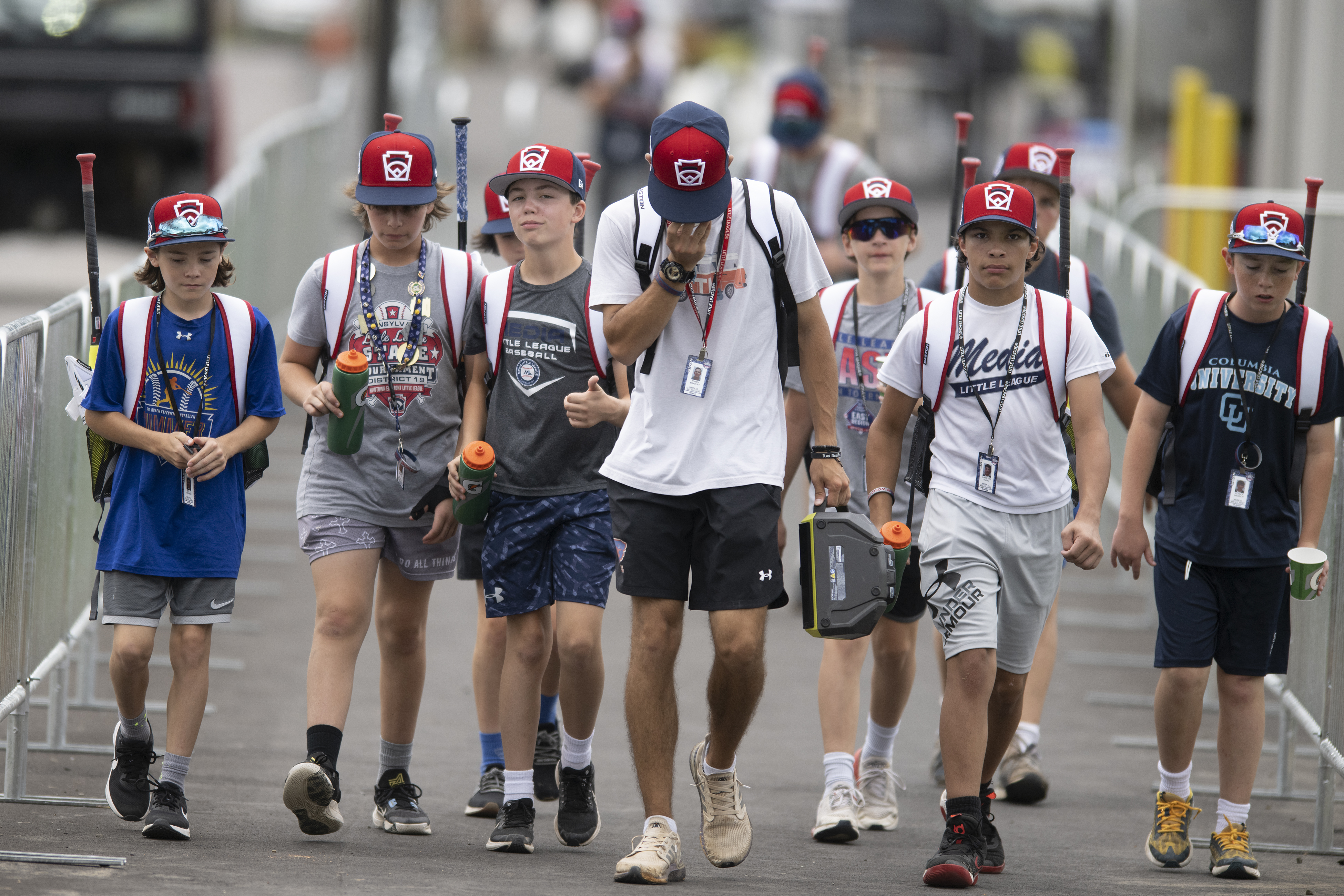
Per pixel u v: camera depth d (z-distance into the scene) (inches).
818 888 781.3
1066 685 1320.1
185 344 834.2
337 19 4382.4
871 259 958.4
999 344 822.5
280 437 1959.9
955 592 810.8
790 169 1416.1
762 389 788.0
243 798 927.0
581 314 859.4
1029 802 1015.6
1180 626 852.0
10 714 888.3
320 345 882.8
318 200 2253.9
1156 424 858.1
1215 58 2522.1
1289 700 1024.2
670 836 775.7
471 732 1130.0
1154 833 877.2
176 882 726.5
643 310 762.8
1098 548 797.9
